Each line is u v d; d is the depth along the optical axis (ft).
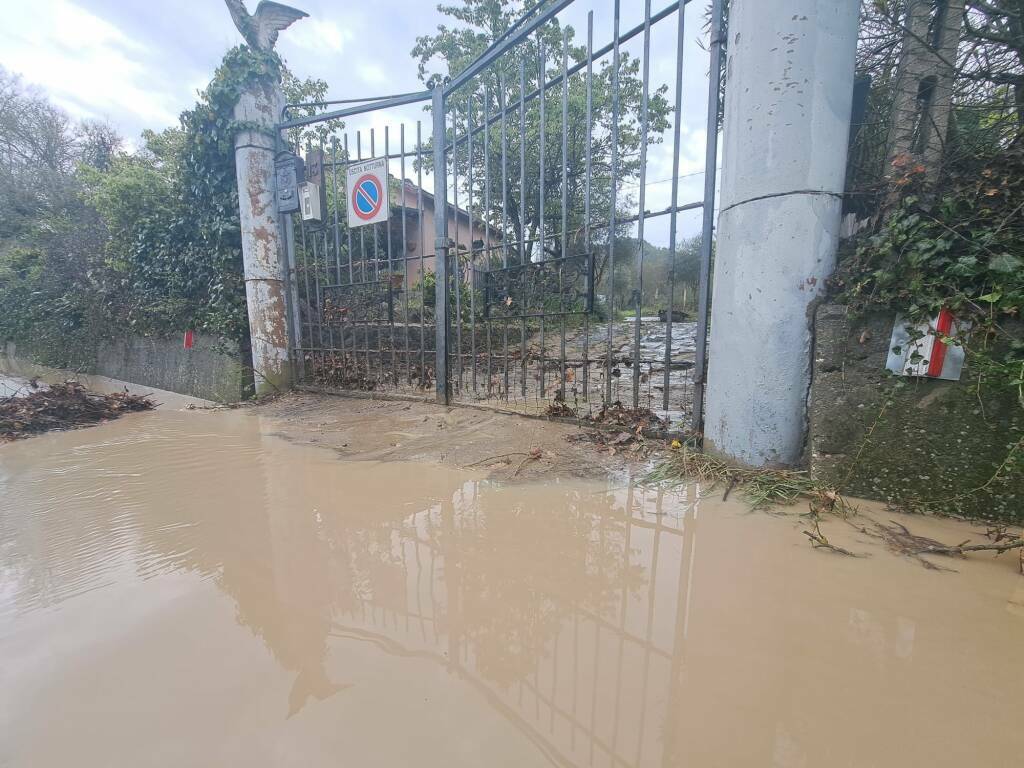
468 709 3.15
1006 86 7.12
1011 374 5.47
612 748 2.82
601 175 34.32
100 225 27.37
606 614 4.24
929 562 5.01
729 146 7.47
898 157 6.45
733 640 3.85
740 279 7.35
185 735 2.94
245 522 6.33
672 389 14.47
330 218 20.44
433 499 7.09
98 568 5.13
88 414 14.42
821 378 6.74
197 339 20.63
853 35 6.77
